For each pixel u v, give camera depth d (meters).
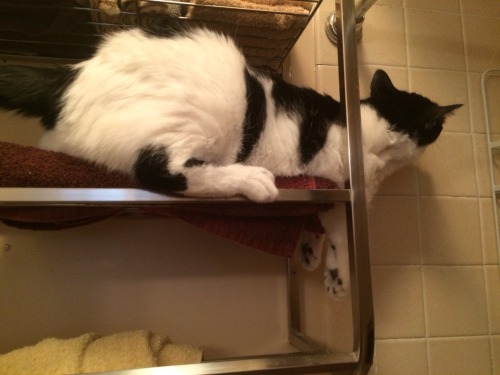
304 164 0.66
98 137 0.50
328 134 0.66
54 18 0.64
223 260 0.81
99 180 0.50
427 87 0.97
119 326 0.75
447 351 0.88
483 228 0.94
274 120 0.64
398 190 0.91
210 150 0.56
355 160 0.55
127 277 0.76
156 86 0.52
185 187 0.49
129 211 0.66
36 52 0.74
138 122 0.50
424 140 0.80
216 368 0.47
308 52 0.89
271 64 0.85
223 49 0.60
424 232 0.91
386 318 0.86
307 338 0.76
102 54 0.55
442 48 0.99
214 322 0.79
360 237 0.53
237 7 0.63
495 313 0.92
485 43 1.02
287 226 0.59
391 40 0.96
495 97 1.01
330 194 0.53
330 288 0.72
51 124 0.54
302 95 0.69
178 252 0.79
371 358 0.51
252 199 0.50
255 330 0.80
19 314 0.71
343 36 0.58
